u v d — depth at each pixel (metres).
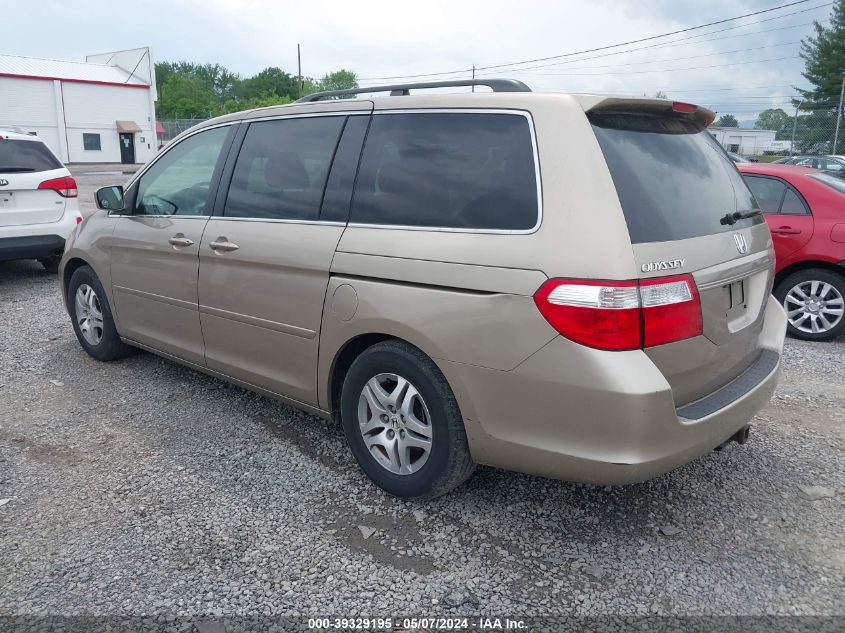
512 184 2.87
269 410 4.46
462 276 2.88
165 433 4.11
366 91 3.70
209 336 4.20
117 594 2.70
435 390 3.03
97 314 5.27
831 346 6.10
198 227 4.14
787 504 3.37
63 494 3.42
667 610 2.64
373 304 3.17
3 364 5.32
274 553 2.96
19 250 7.71
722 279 2.93
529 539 3.07
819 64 51.41
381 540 3.06
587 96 2.88
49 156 8.05
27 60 47.66
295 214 3.64
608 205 2.63
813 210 6.13
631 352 2.57
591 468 2.65
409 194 3.19
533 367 2.70
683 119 3.31
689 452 2.72
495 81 3.30
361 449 3.43
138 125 51.34
